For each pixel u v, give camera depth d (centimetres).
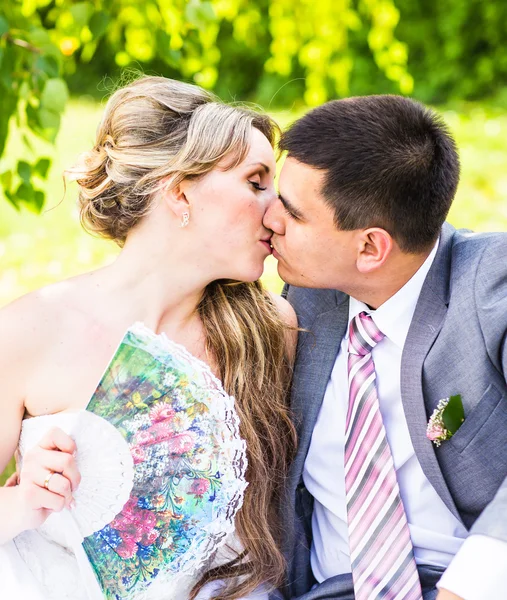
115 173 195
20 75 309
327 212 193
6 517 175
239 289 216
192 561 195
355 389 203
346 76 596
